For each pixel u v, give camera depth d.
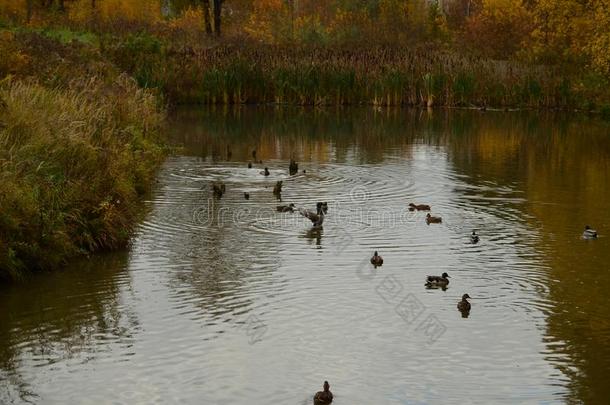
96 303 15.46
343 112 50.41
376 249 19.27
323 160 31.89
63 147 19.75
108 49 51.12
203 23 72.75
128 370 12.73
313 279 16.98
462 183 27.66
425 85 54.03
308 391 12.16
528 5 73.62
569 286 16.83
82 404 11.70
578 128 44.53
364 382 12.45
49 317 14.77
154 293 16.02
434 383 12.48
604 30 50.66
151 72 50.88
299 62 54.31
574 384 12.55
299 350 13.52
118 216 19.45
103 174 20.52
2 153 18.19
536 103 54.34
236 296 15.91
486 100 54.84
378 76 54.38
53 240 17.56
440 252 19.12
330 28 68.56
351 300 15.80
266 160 31.59
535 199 25.23
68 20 59.53
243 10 79.75
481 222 22.09
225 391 12.12
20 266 16.89
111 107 28.09
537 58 57.69
